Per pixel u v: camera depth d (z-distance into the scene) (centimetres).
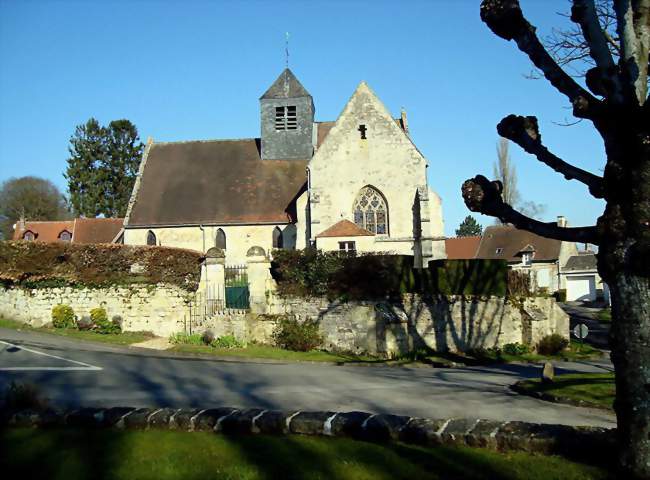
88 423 916
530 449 789
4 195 7462
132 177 7369
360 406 1223
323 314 2347
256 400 1255
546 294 3031
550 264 5959
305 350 2283
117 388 1341
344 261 2378
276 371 1766
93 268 2398
